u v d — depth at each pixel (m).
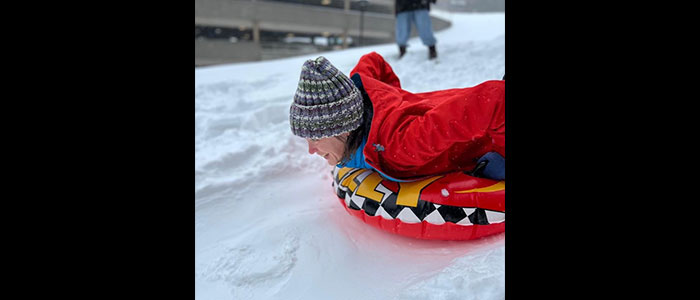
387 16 17.06
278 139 2.85
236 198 2.25
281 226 1.97
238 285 1.63
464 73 4.68
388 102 1.66
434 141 1.54
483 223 1.64
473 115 1.53
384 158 1.66
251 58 15.11
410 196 1.69
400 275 1.60
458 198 1.64
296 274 1.66
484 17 14.33
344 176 1.92
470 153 1.70
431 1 5.54
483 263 1.42
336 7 16.56
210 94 4.61
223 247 1.87
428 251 1.72
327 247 1.80
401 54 6.26
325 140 1.61
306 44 16.89
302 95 1.51
